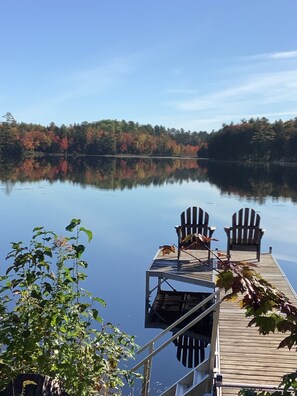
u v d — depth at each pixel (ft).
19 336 6.34
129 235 40.40
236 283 4.64
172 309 24.29
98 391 7.21
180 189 82.69
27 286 6.86
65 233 39.19
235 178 112.06
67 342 7.04
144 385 11.48
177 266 24.85
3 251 31.07
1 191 70.49
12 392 5.20
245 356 13.76
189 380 13.70
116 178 105.81
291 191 79.00
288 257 34.55
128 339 8.20
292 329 4.64
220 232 43.73
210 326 22.20
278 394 4.90
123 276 28.32
